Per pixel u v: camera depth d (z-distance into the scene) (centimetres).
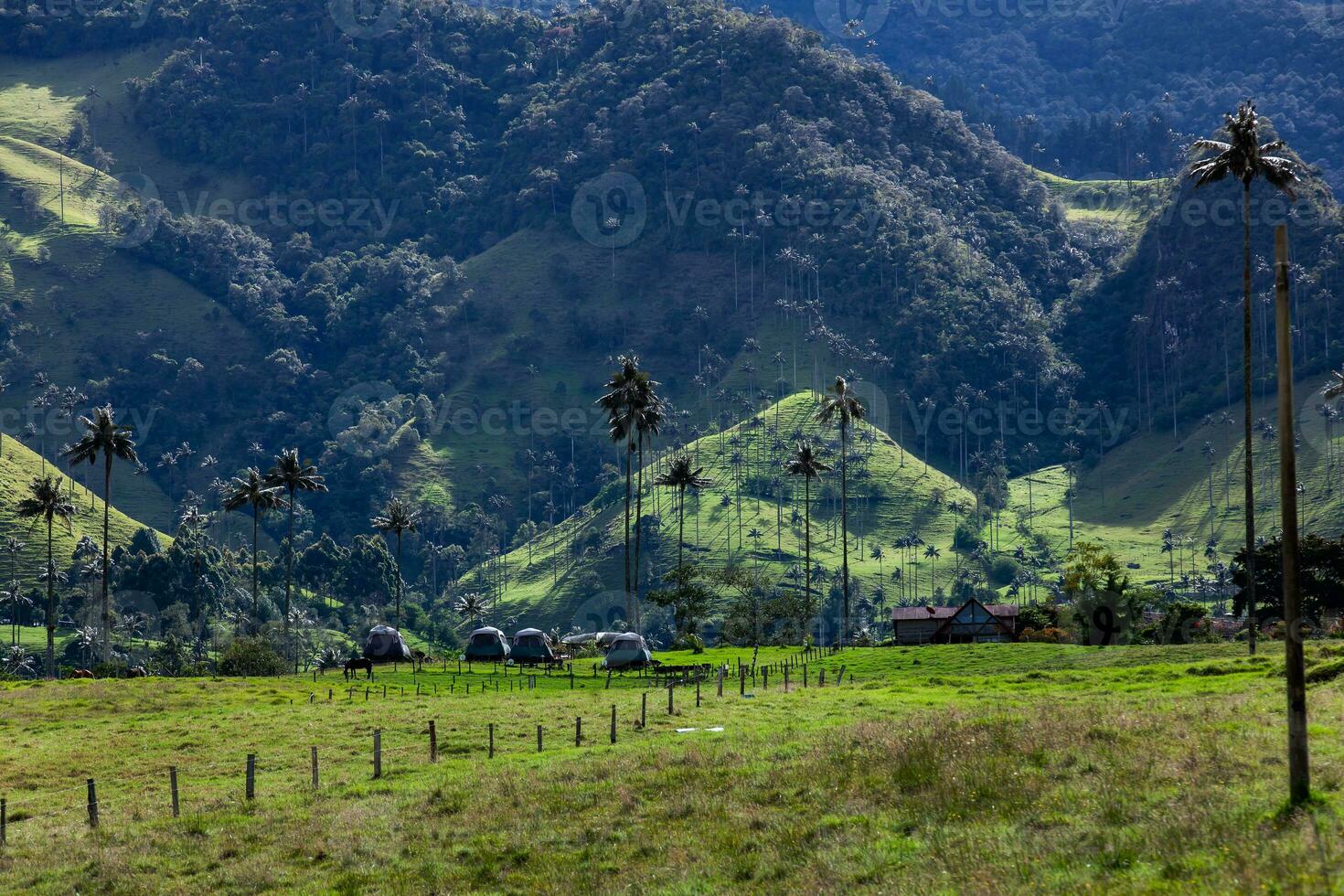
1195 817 3678
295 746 7881
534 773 5891
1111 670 9562
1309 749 4338
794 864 4084
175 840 5466
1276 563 16175
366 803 5778
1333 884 3064
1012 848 3775
